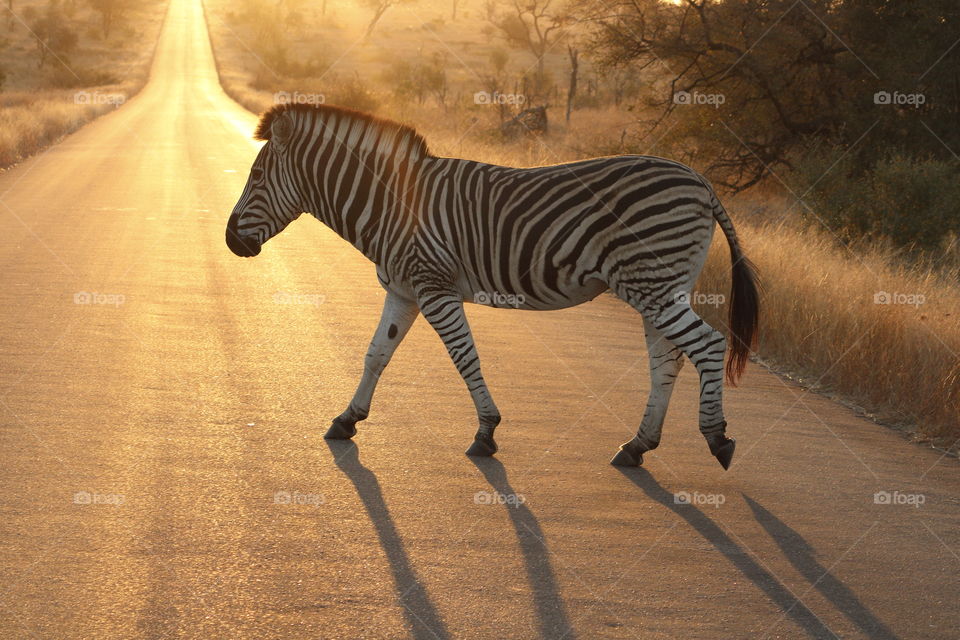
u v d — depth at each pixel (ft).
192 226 47.09
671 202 17.58
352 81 141.69
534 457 19.15
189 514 15.57
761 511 16.89
